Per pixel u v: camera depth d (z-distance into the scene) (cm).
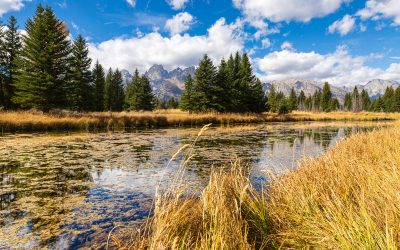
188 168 927
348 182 402
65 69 2772
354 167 477
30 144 1367
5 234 435
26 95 2670
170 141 1616
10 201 593
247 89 4544
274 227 352
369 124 3456
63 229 454
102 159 1064
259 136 1984
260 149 1365
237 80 4388
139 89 5528
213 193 361
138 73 6272
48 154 1136
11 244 402
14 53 3253
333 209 308
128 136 1820
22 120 1941
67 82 2791
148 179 780
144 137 1783
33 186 706
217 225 297
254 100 4631
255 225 352
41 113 2530
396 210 272
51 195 638
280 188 442
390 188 310
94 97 3966
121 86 6319
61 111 2984
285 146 1473
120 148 1331
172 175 828
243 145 1505
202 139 1755
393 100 8031
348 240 244
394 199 289
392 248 213
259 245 336
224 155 1188
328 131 2427
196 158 1114
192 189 663
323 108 9044
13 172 845
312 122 4091
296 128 2784
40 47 2641
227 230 300
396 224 253
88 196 629
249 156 1168
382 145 771
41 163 971
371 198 319
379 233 238
